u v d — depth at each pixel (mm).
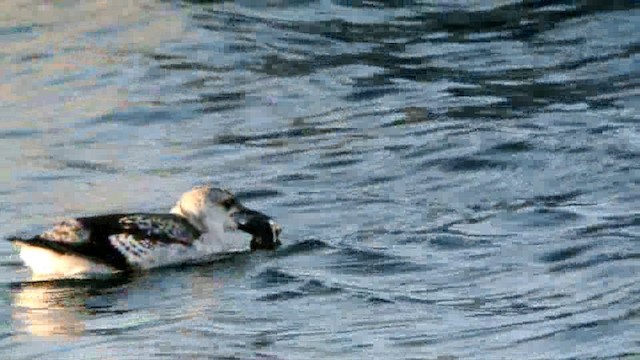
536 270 17250
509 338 15266
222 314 16203
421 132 22219
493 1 27797
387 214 19344
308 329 15742
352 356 14977
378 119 22922
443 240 18266
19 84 25281
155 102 24109
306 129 22719
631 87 23672
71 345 15430
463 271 17297
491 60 25172
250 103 23906
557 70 24562
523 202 19594
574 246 17812
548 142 21438
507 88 23891
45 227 19266
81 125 23375
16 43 27094
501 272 17234
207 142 22422
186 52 26203
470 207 19547
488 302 16328
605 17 26422
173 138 22703
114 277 17328
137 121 23438
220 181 20797
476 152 21250
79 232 17438
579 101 23156
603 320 15578
